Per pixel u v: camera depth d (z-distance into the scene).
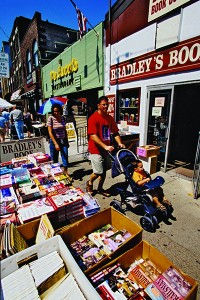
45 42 13.50
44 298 1.12
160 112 5.14
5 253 1.30
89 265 1.52
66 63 9.92
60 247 1.39
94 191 4.04
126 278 1.43
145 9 4.87
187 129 6.35
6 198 2.11
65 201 1.99
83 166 5.69
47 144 8.76
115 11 5.96
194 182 4.05
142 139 5.75
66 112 10.86
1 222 1.74
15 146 4.08
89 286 1.06
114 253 1.54
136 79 5.60
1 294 1.11
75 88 9.45
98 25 6.85
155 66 4.86
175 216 3.13
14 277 1.20
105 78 7.13
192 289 1.24
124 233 1.84
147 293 1.28
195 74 4.00
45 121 14.84
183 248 2.45
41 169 2.96
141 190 2.80
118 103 6.70
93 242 1.79
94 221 1.92
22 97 19.33
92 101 8.75
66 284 1.18
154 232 2.74
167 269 1.41
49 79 12.83
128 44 5.67
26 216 1.79
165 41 4.44
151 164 4.91
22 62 18.67
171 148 6.46
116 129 3.57
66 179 2.67
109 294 1.30
